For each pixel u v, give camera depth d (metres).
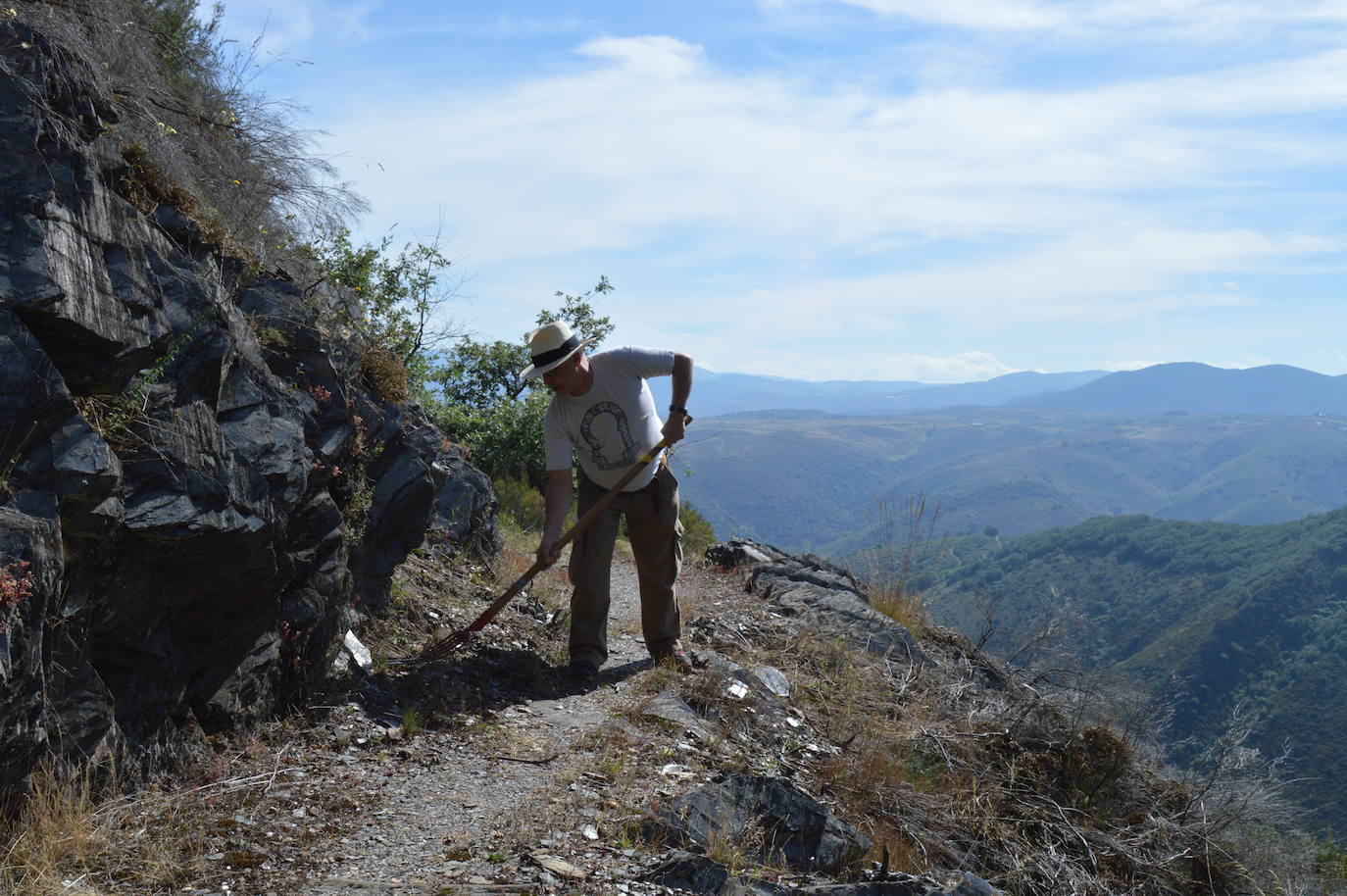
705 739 5.05
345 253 7.42
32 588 2.74
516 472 14.73
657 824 3.76
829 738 5.89
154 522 3.33
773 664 7.14
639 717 5.14
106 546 3.23
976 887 4.05
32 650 2.77
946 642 8.75
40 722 2.85
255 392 4.26
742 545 12.23
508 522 12.05
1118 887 5.42
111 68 4.57
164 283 3.75
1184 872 5.84
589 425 5.65
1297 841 6.16
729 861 3.64
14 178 3.10
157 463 3.46
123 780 3.36
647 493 5.94
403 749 4.34
